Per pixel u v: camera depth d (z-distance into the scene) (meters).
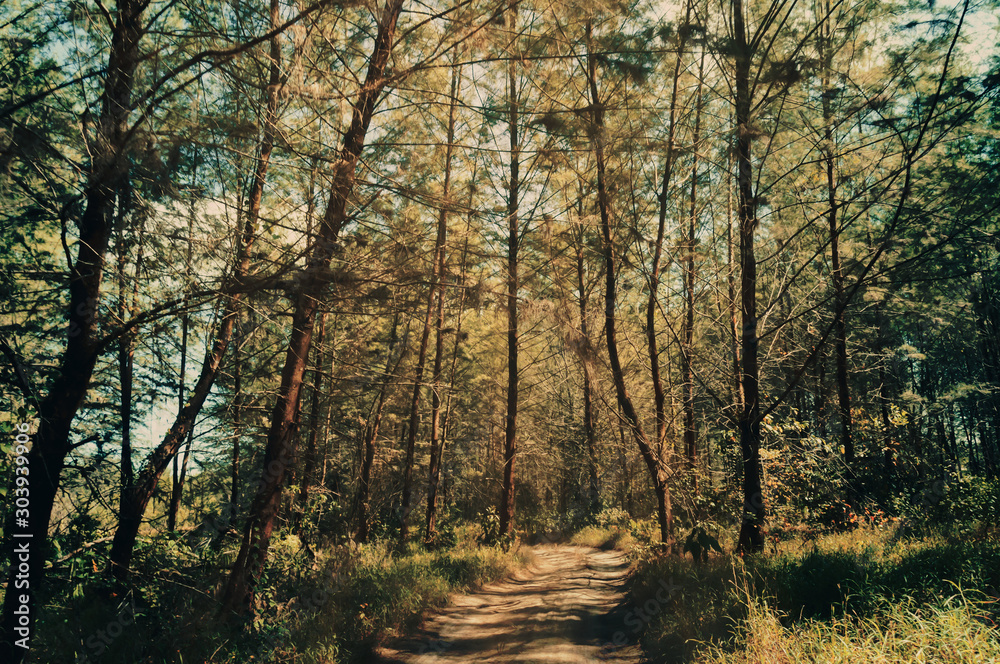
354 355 13.05
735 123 9.96
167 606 7.70
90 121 5.03
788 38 10.12
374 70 6.44
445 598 11.10
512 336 20.66
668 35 6.63
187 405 9.21
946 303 18.45
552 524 33.56
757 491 11.19
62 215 5.36
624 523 26.08
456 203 6.07
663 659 6.40
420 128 7.35
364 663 6.95
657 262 12.54
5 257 8.26
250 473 14.85
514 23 6.16
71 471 7.73
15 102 5.04
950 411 25.75
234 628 7.17
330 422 15.06
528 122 6.53
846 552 8.85
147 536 9.15
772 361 12.57
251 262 5.88
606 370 11.72
